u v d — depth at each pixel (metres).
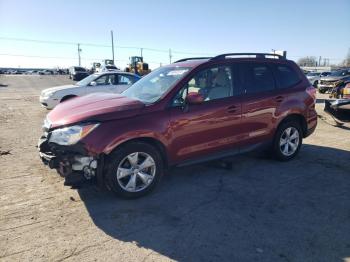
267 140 5.52
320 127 9.05
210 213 3.88
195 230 3.50
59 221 3.66
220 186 4.70
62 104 4.90
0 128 9.01
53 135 4.07
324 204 4.13
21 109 13.59
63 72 85.12
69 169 3.96
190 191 4.52
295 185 4.75
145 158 4.27
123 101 4.43
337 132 8.37
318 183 4.83
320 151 6.50
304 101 5.86
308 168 5.48
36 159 5.91
